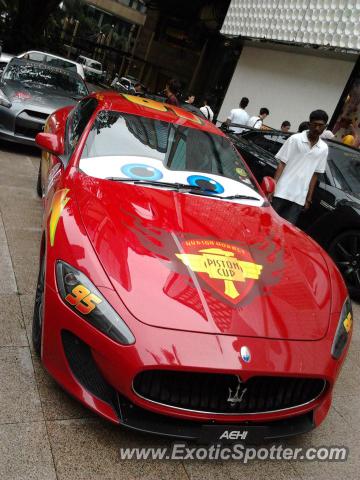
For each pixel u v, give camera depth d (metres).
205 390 2.05
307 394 2.22
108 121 3.55
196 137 3.71
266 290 2.35
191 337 2.01
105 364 2.02
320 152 4.63
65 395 2.38
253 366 2.00
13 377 2.41
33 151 7.15
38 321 2.54
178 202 2.92
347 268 4.71
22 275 3.44
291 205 4.80
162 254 2.35
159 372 2.00
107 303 2.06
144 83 32.81
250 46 12.88
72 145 3.52
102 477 2.03
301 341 2.17
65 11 45.66
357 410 2.89
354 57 9.52
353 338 3.85
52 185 3.20
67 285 2.16
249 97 12.51
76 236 2.35
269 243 2.78
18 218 4.45
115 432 2.25
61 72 8.09
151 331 2.00
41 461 2.02
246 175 3.68
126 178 3.04
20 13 24.77
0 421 2.15
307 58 10.74
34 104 6.61
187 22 25.58
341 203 4.85
